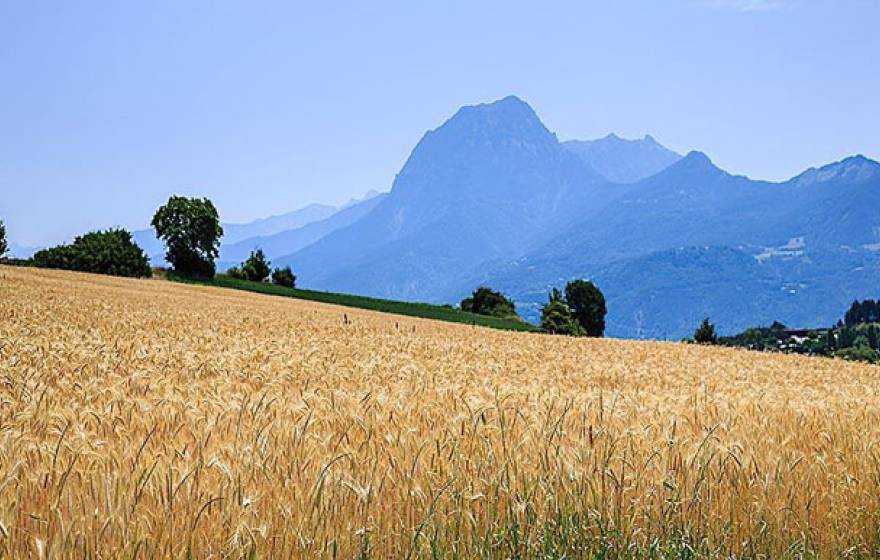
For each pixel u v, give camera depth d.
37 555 4.86
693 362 25.34
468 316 95.69
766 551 7.02
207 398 8.93
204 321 29.36
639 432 8.40
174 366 13.60
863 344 98.38
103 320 25.70
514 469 6.90
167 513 5.37
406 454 6.96
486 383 13.55
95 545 5.04
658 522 6.89
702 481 7.39
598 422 8.83
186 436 6.99
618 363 22.11
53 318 25.42
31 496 5.40
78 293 45.38
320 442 6.99
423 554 5.97
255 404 8.70
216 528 5.47
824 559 7.13
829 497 7.64
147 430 7.17
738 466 7.72
